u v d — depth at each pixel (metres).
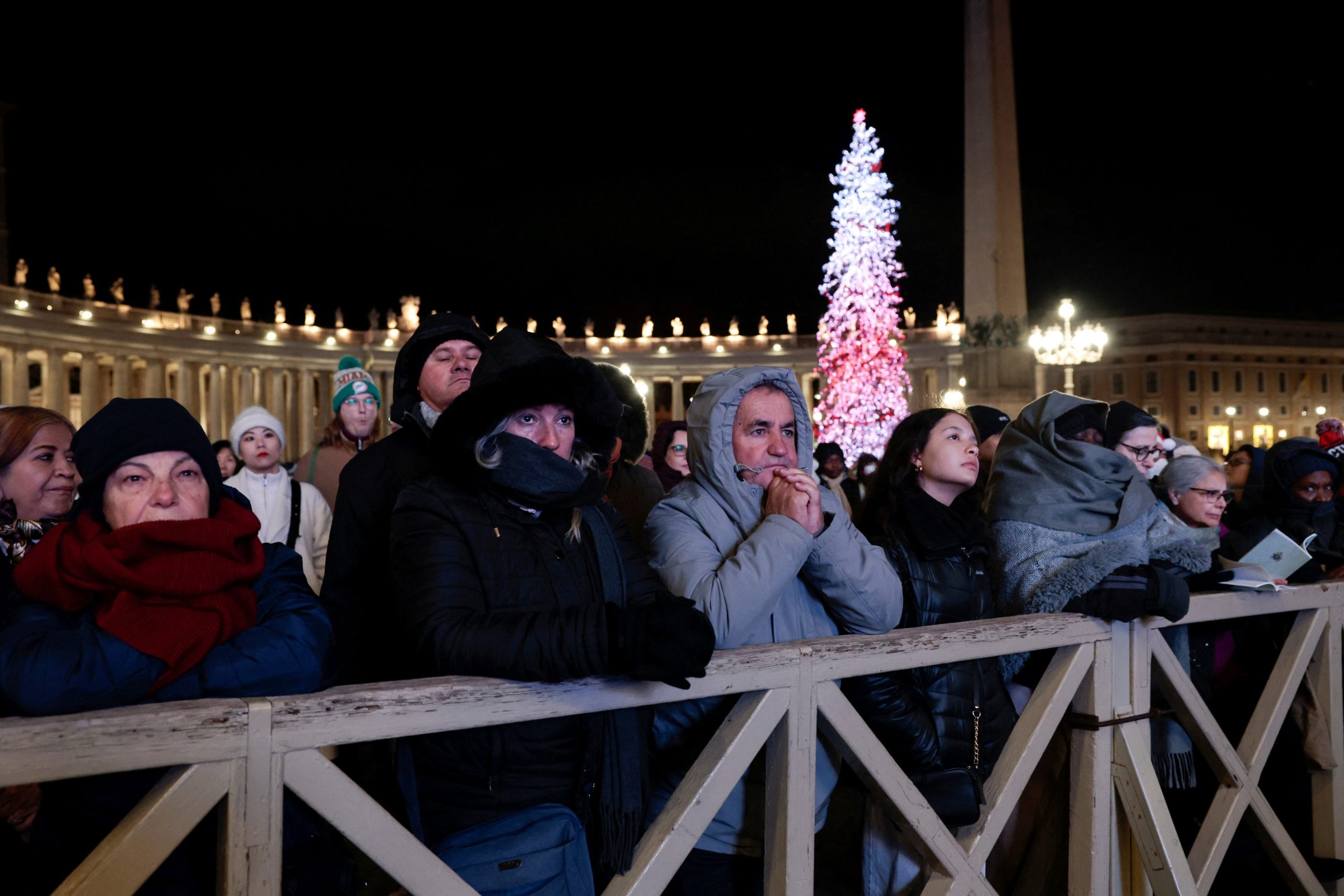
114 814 1.96
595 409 2.46
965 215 21.53
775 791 2.48
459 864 2.13
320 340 50.25
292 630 2.03
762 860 2.87
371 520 3.19
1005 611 3.61
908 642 2.68
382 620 3.14
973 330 21.14
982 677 3.11
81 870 1.64
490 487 2.30
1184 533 3.76
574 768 2.27
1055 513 3.54
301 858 2.16
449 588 2.15
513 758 2.19
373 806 1.90
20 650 1.81
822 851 3.99
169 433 2.12
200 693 1.87
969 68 21.33
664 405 63.22
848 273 20.16
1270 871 4.30
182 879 1.99
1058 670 3.15
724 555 2.80
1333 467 5.15
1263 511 5.35
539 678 1.99
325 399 53.34
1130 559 3.25
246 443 4.95
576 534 2.38
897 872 3.07
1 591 2.40
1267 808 3.76
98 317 40.97
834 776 3.00
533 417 2.39
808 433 3.05
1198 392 63.22
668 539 2.82
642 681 2.10
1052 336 21.05
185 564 1.93
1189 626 4.09
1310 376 66.75
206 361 45.78
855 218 20.11
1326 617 3.99
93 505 2.13
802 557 2.60
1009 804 2.99
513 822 2.16
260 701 1.78
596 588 2.37
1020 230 21.53
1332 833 4.05
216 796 1.73
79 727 1.61
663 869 2.29
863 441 20.69
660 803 2.77
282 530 4.95
